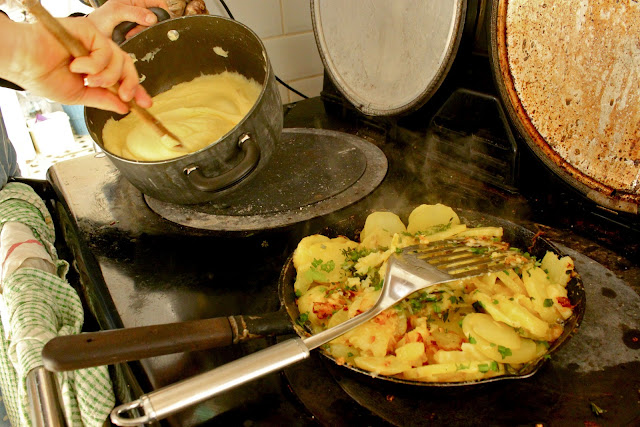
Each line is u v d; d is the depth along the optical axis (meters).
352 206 0.87
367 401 0.52
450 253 0.59
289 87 1.40
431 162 0.98
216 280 0.73
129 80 0.64
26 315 0.61
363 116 1.14
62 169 1.11
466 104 0.86
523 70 0.70
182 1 1.01
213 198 0.81
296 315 0.57
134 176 0.78
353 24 1.01
